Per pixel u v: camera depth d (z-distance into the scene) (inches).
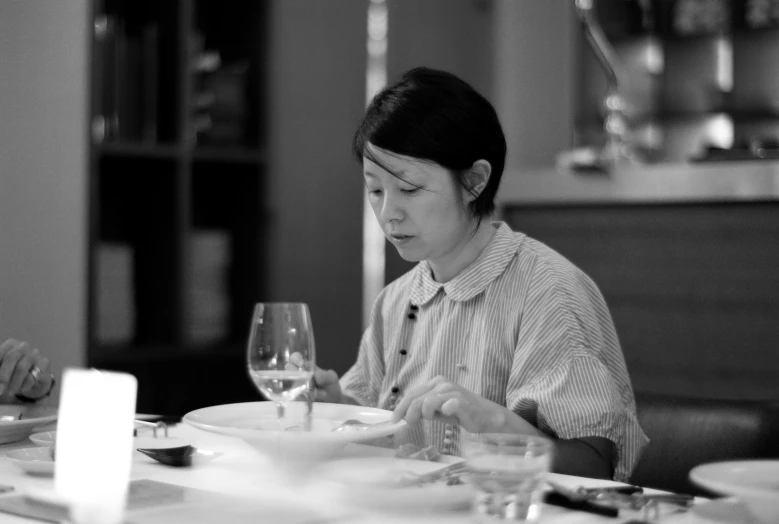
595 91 193.3
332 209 147.0
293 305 52.8
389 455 52.3
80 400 35.5
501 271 63.1
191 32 129.5
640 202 128.0
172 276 129.6
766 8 182.2
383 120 59.9
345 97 148.2
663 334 127.1
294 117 143.0
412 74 61.6
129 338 128.4
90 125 114.7
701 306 123.8
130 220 134.0
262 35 139.4
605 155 163.5
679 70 195.5
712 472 39.0
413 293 68.2
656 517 39.4
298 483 46.9
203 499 42.6
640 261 129.0
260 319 52.6
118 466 35.4
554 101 189.3
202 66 137.9
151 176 132.0
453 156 59.8
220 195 144.6
